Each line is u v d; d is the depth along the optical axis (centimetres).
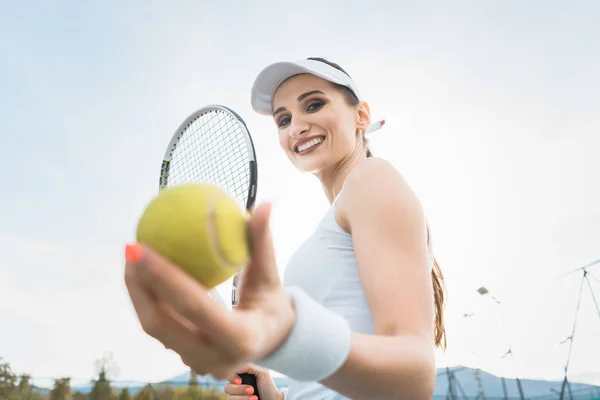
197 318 62
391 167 120
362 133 193
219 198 83
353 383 84
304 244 145
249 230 73
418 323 96
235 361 67
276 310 72
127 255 63
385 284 100
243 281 73
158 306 69
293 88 180
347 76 184
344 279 129
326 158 174
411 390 88
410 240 106
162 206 81
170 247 78
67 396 1998
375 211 110
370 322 126
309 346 75
